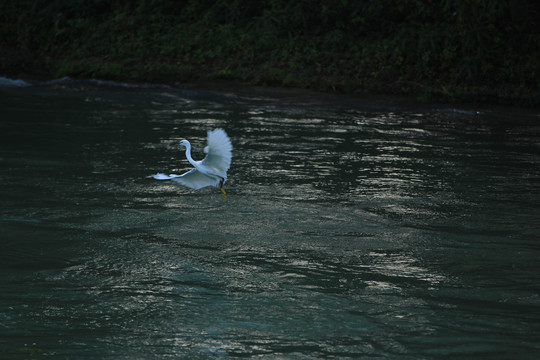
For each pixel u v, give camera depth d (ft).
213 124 57.67
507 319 23.15
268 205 35.96
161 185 39.09
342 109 66.85
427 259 28.91
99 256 28.48
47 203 35.01
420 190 39.47
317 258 28.86
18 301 23.85
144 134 52.70
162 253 29.04
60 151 46.09
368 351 20.66
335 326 22.43
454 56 76.64
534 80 74.38
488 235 31.99
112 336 21.35
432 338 21.59
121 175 40.86
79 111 61.62
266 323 22.57
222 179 23.93
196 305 23.98
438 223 33.63
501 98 71.61
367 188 39.65
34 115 58.80
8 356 19.72
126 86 75.25
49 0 94.38
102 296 24.56
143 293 24.93
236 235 31.48
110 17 91.61
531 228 33.04
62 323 22.21
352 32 85.46
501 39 79.20
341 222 33.55
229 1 93.61
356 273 27.30
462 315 23.45
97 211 34.17
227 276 26.76
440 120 63.00
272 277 26.76
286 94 72.79
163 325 22.25
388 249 30.04
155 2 93.50
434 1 84.64
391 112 66.13
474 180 41.86
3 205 34.32
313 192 38.55
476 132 57.72
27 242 29.68
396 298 24.89
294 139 52.60
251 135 53.67
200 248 29.73
